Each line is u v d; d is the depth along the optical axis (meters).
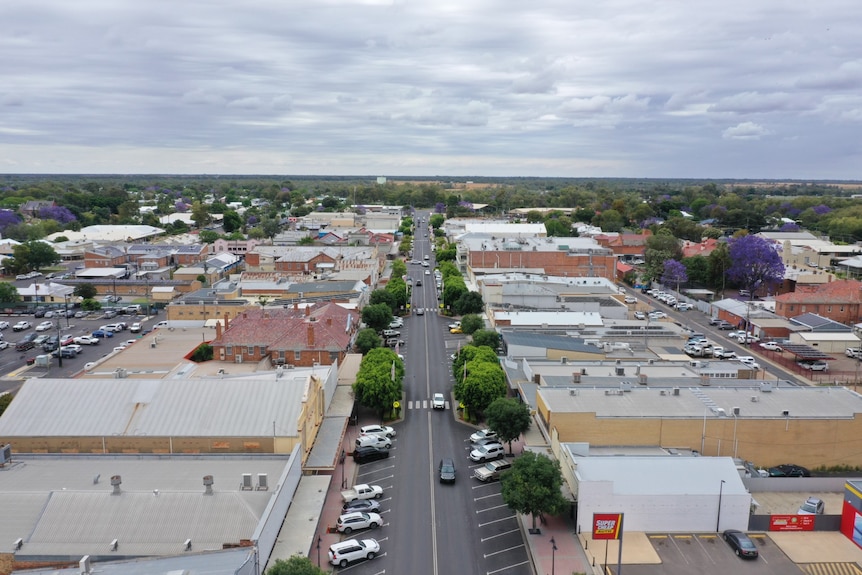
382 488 81.06
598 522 62.25
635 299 193.25
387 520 73.44
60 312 185.50
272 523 60.16
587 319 139.00
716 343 156.25
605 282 178.75
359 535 70.12
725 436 80.94
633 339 126.62
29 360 136.12
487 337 126.50
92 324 173.25
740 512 68.69
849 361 142.50
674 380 97.81
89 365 108.88
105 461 72.75
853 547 66.19
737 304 178.50
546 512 68.88
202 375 106.81
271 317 125.50
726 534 67.19
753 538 67.75
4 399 91.44
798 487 76.62
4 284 194.25
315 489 72.31
